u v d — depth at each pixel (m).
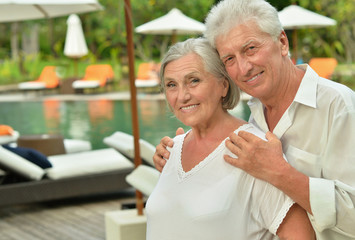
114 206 5.52
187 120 1.65
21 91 22.41
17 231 4.76
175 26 14.56
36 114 14.97
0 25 30.11
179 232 1.61
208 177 1.60
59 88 21.06
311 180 1.49
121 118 13.49
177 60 1.63
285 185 1.49
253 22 1.57
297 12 14.59
